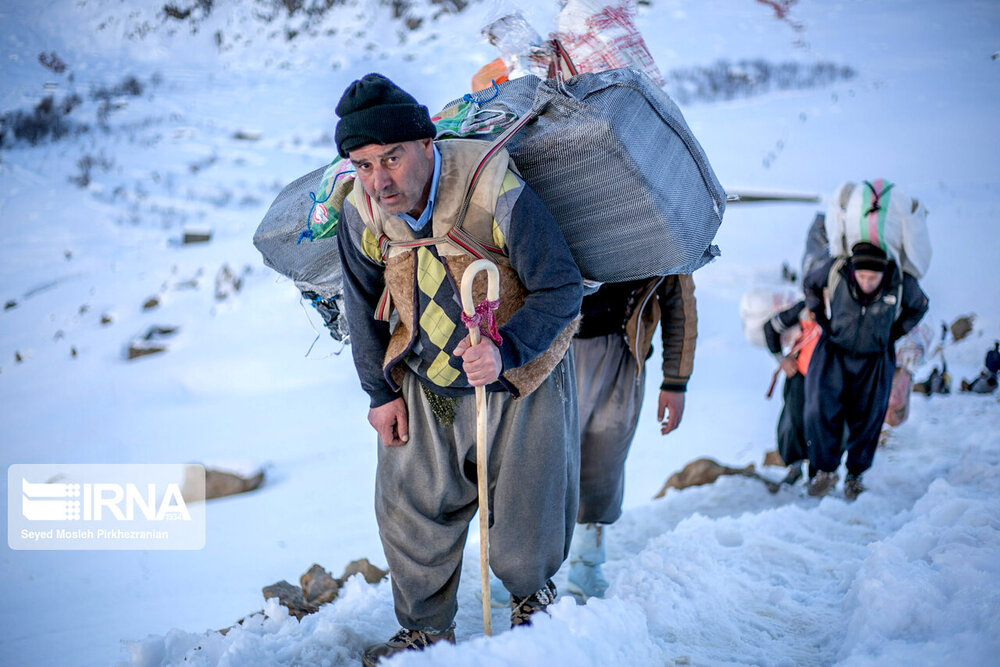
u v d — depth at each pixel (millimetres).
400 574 2713
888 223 4918
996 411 7238
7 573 7523
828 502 4641
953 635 2387
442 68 115750
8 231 49594
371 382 2678
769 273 25422
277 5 183375
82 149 81312
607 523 3623
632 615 2488
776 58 96188
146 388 19906
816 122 66875
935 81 81125
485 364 2252
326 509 8906
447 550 2713
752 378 14508
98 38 186125
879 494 5105
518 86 2777
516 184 2383
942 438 6348
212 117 103062
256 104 116500
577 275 2430
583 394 3469
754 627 3014
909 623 2551
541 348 2383
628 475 8953
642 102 2592
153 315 27938
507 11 3021
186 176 67188
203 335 24469
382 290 2641
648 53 2967
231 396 18328
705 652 2779
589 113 2480
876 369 5098
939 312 19141
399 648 2783
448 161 2375
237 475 10391
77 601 6312
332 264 3049
